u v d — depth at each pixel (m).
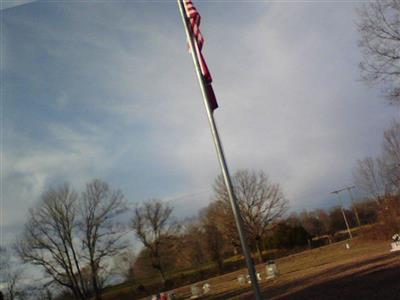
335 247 56.34
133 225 69.88
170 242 71.50
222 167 9.30
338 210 93.12
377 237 49.00
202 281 57.59
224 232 69.56
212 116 9.70
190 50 10.25
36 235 51.50
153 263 69.38
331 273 25.67
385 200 48.50
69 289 54.00
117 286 68.69
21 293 52.22
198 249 72.44
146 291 63.59
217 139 9.51
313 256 53.44
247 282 38.69
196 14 10.28
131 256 61.09
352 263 28.53
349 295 15.55
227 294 32.94
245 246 8.80
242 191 68.81
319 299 16.44
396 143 48.34
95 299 53.25
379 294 14.27
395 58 23.72
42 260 51.75
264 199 69.12
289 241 72.69
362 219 89.31
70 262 53.00
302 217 101.38
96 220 54.16
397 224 45.41
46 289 52.56
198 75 10.01
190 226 73.25
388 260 23.86
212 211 71.19
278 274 35.56
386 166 48.72
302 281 25.73
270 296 22.09
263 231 68.75
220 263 68.25
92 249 53.69
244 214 68.06
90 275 54.16
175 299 42.03
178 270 72.31
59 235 52.56
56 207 52.41
